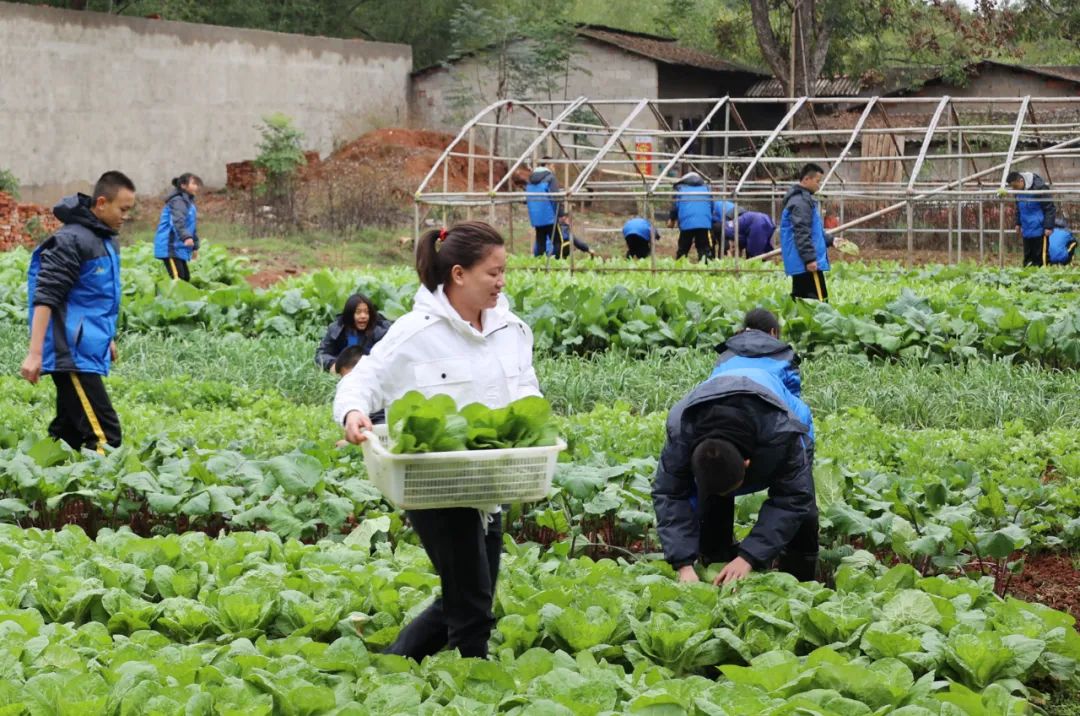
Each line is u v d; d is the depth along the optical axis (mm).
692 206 21828
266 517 6910
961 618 5293
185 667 4539
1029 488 7809
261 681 4391
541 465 4434
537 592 5570
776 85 37500
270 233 28094
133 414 10195
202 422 10016
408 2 40594
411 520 4715
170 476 7316
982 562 7004
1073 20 37719
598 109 35656
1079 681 5094
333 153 34500
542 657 4797
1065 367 13398
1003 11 37688
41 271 8219
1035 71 33906
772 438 5246
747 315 6285
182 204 17422
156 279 17500
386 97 36344
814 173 14961
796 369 5855
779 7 38250
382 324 11250
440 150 34719
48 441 7766
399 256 27094
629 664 5199
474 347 4699
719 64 36844
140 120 30516
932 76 36156
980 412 11258
